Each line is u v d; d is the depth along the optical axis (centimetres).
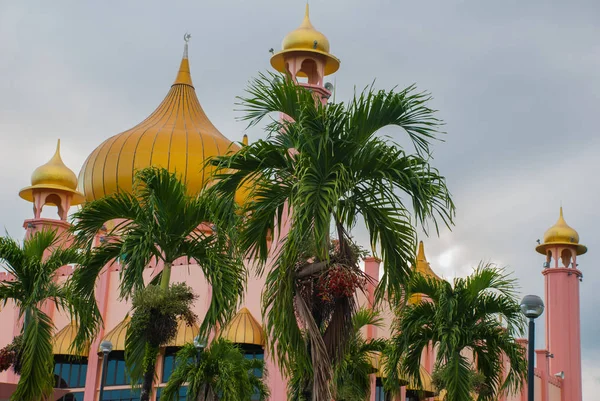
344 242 1758
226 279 2044
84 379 4947
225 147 6209
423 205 1683
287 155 1762
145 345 2080
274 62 4572
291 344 1747
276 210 1977
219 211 1811
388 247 1767
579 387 6838
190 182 5997
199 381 3259
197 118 6506
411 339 2842
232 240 1861
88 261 2156
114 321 5016
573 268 7131
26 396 2478
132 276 2080
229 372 3241
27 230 5669
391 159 1719
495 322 2775
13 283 2581
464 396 2705
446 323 2750
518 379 2788
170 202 2036
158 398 4622
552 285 7075
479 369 2841
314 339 1698
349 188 1703
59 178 5903
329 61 4544
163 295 2009
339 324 1748
